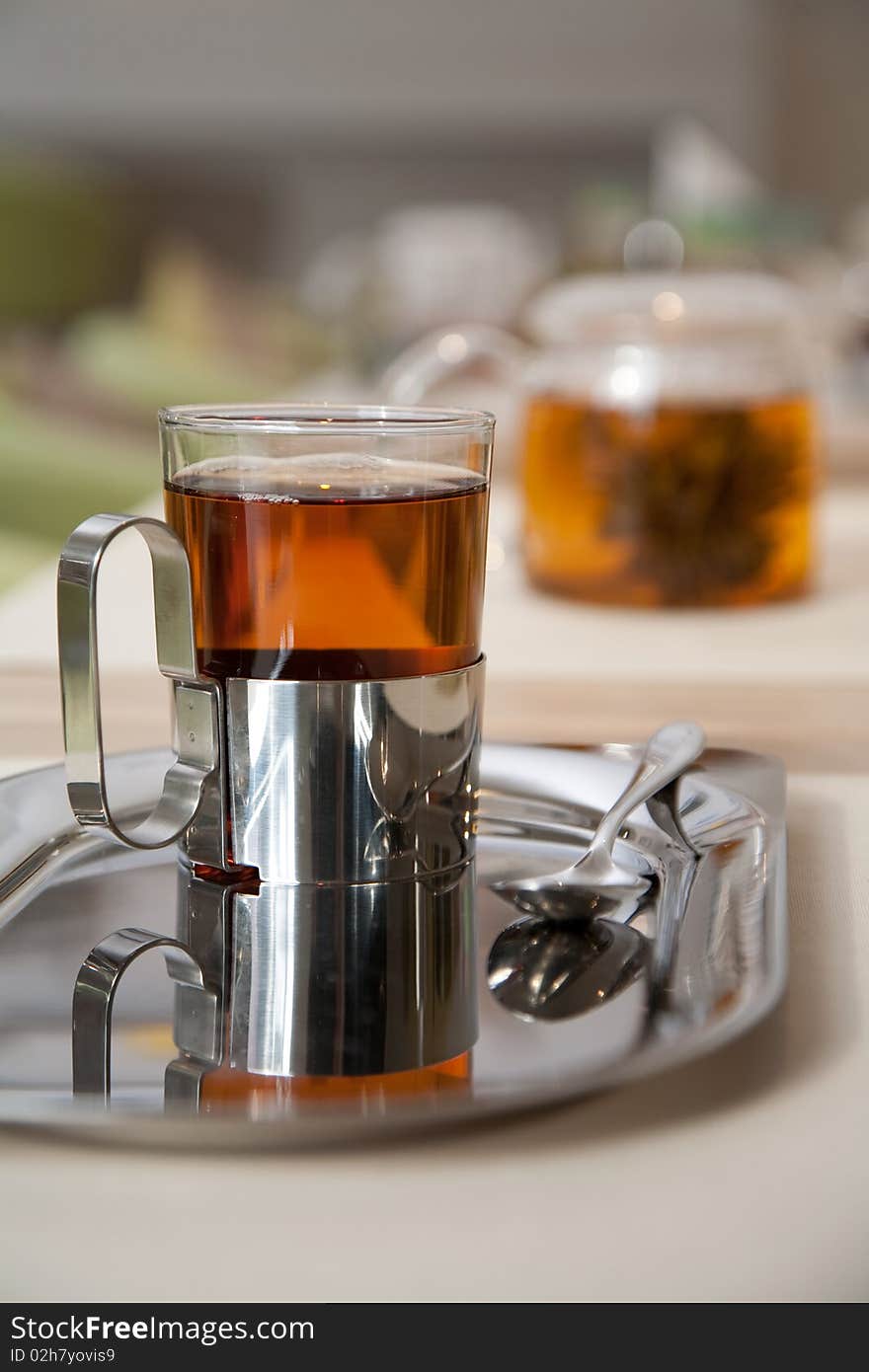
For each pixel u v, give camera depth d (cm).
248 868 62
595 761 70
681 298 96
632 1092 52
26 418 228
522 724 76
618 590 96
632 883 60
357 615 62
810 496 98
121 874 62
